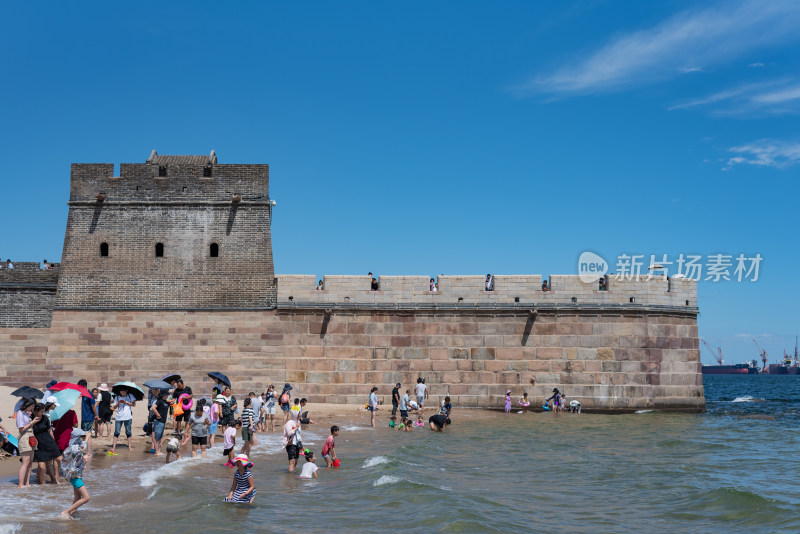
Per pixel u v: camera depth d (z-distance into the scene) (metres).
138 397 22.36
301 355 34.94
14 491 16.08
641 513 16.89
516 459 23.88
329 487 18.64
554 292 35.59
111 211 35.47
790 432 31.03
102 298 34.69
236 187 35.81
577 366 35.22
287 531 14.39
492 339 35.44
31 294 35.75
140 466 20.03
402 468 21.22
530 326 35.44
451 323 35.56
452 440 27.50
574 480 20.62
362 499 17.31
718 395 85.25
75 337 34.31
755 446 27.30
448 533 14.54
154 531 13.88
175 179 35.75
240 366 34.53
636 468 22.45
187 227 35.44
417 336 35.41
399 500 17.20
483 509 16.66
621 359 35.34
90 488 17.11
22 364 35.09
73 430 17.58
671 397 35.78
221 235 35.41
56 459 17.16
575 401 34.75
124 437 24.75
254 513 15.69
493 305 35.50
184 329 34.59
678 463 23.48
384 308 35.44
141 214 35.44
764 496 18.16
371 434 28.47
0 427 18.70
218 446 24.27
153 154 36.41
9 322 35.44
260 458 22.58
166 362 34.31
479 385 35.22
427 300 35.59
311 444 25.92
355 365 35.09
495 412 34.50
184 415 23.55
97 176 35.69
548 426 31.11
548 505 17.58
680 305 36.53
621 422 32.59
